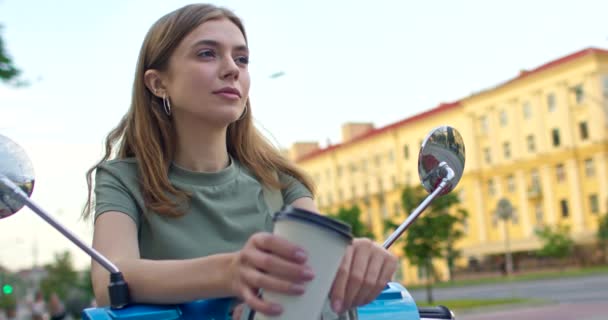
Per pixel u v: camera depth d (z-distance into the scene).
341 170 60.28
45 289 60.53
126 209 1.30
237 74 1.33
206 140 1.42
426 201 1.21
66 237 1.05
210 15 1.35
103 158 1.58
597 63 41.22
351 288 0.91
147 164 1.35
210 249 1.35
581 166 42.53
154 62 1.38
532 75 44.38
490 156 47.94
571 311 15.93
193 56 1.33
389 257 0.94
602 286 25.09
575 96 42.38
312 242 0.78
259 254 0.78
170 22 1.36
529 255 47.09
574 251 43.88
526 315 16.23
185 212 1.35
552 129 43.78
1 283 21.67
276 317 0.80
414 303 1.27
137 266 1.06
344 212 37.03
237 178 1.45
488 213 48.41
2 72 6.34
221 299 1.11
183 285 0.98
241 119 1.61
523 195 45.81
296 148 69.88
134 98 1.45
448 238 22.53
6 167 1.09
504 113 46.66
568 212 43.41
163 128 1.41
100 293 1.14
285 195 1.64
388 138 54.16
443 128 1.28
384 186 54.84
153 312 1.05
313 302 0.79
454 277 50.28
